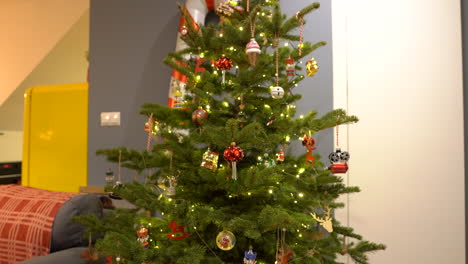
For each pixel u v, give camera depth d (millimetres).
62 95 2543
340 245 1476
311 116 1452
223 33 1318
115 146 2439
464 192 1861
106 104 2484
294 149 2053
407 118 1937
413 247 1918
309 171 1417
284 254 1238
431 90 1906
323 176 1333
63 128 2531
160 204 1226
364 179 1992
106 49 2514
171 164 1335
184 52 1463
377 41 1982
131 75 2428
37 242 1408
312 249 1310
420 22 1925
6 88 3316
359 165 2000
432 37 1908
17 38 3240
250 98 1390
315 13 2078
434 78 1903
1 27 3266
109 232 1134
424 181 1909
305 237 1435
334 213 2016
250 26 1235
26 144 2598
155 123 1460
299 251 1342
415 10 1933
